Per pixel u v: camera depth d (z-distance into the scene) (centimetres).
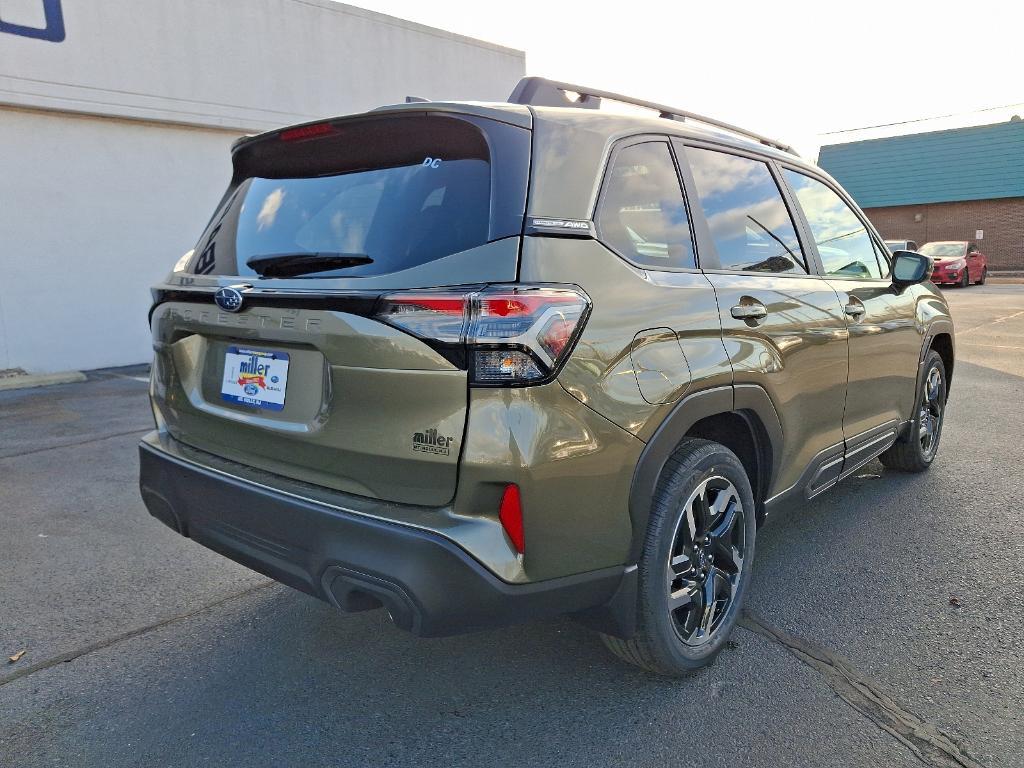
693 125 292
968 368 868
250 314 222
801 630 288
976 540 371
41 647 282
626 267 222
